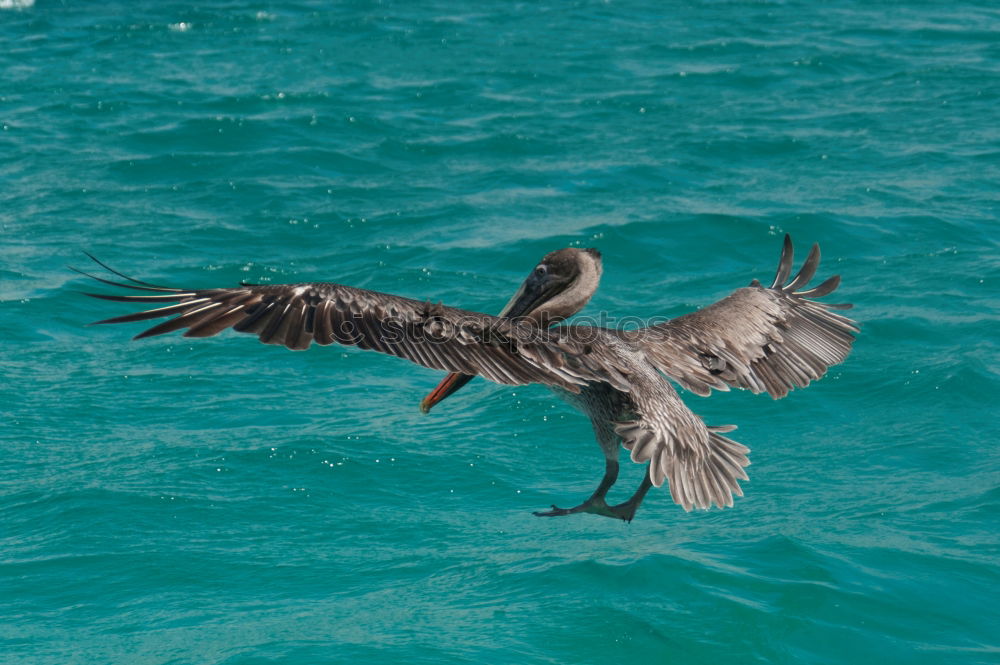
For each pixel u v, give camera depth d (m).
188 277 18.95
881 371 15.61
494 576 11.08
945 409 14.59
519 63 33.41
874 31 37.09
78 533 11.80
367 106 28.98
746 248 20.23
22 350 16.47
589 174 24.09
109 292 18.36
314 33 36.97
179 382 15.62
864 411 14.73
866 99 29.72
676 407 7.39
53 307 17.84
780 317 8.28
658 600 10.53
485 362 5.98
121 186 23.66
